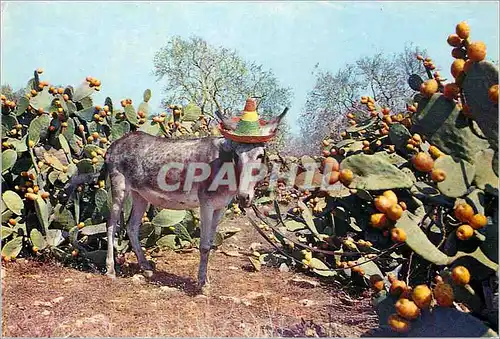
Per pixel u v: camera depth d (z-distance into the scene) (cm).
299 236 708
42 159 690
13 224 665
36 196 649
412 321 378
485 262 367
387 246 579
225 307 519
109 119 746
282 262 686
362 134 728
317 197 681
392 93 1393
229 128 543
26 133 730
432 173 372
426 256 361
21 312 488
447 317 374
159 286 590
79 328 450
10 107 715
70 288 567
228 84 1350
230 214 830
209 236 568
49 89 723
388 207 361
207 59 1331
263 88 1374
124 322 470
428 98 403
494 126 379
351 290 588
